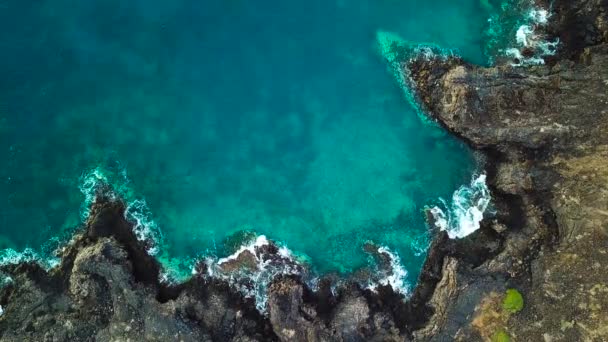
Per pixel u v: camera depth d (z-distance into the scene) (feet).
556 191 102.06
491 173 109.91
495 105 105.81
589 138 101.09
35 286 106.42
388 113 115.34
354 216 113.19
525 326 98.07
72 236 111.55
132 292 104.12
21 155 114.42
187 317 103.30
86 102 115.24
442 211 111.14
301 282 109.60
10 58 115.24
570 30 109.91
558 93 103.76
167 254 111.45
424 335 101.71
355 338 103.14
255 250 111.45
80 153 114.42
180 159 114.93
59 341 102.78
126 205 112.27
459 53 114.21
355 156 114.93
